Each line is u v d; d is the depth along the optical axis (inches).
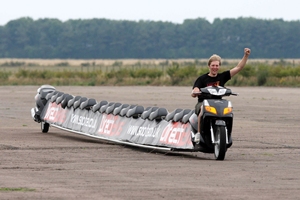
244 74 6717.5
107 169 1280.8
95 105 1855.3
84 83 7391.7
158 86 6668.3
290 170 1283.2
